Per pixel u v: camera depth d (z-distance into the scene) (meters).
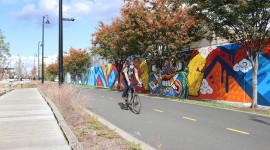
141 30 21.00
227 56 17.16
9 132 7.93
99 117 11.20
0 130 8.18
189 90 20.61
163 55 21.77
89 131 8.02
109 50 32.25
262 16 13.48
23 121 9.66
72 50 55.78
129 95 13.21
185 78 21.03
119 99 18.64
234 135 8.09
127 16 21.33
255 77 14.30
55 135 7.55
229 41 15.39
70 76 73.62
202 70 19.28
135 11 20.50
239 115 11.68
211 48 18.47
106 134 7.48
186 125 9.56
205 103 16.17
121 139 7.10
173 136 8.01
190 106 14.73
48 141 6.91
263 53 14.85
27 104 15.10
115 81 37.81
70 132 7.09
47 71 97.81
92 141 6.82
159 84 23.88
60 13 17.08
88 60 55.97
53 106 12.02
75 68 56.78
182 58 21.41
